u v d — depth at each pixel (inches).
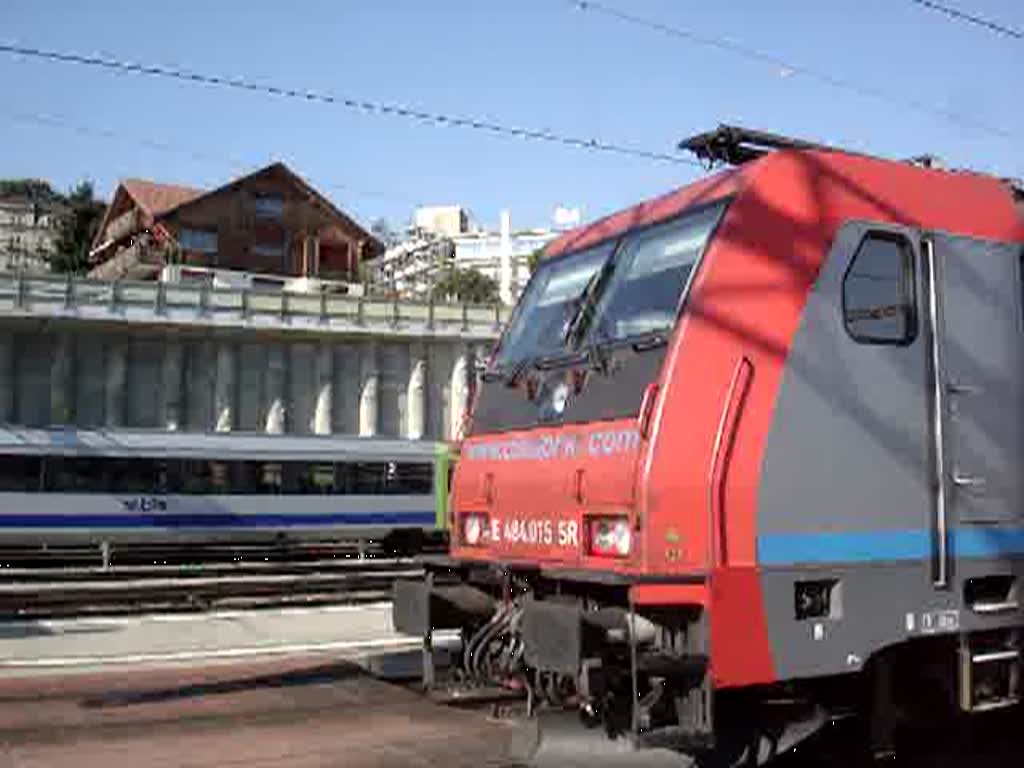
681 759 227.5
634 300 255.3
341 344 1957.4
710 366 228.7
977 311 264.4
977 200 272.5
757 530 226.1
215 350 1883.6
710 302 232.2
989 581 263.0
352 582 711.1
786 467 231.1
